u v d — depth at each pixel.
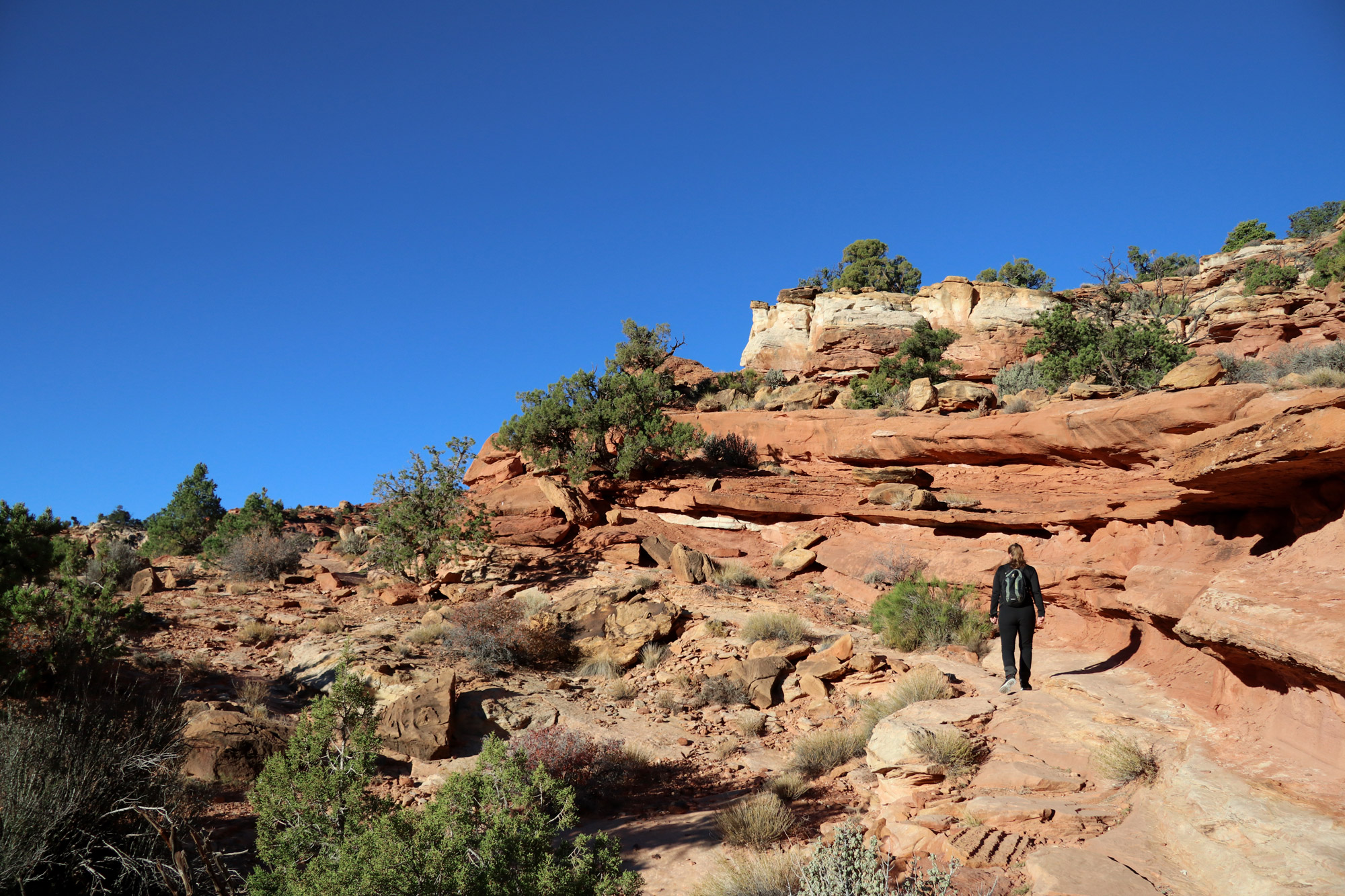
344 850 5.28
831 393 35.50
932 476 23.39
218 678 13.42
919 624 13.97
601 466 26.98
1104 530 13.43
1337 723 5.29
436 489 21.92
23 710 8.19
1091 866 5.03
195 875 6.33
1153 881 4.81
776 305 54.41
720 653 14.57
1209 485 8.34
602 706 13.03
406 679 13.18
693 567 20.27
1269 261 47.78
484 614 15.90
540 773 5.87
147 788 7.30
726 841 7.66
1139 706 7.64
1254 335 30.53
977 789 6.77
